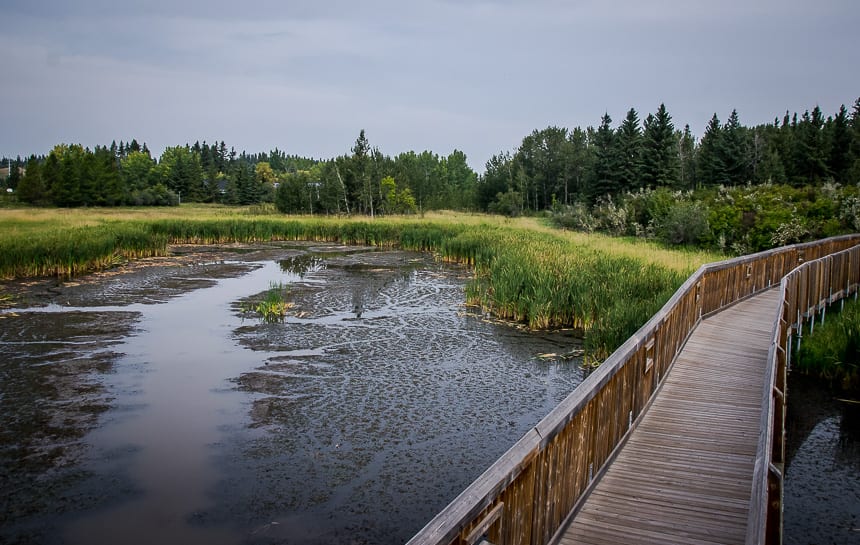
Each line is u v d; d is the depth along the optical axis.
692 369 7.90
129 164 108.25
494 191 67.62
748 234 24.27
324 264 24.70
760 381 7.41
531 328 13.32
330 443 7.23
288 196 60.25
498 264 17.78
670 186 43.50
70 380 9.41
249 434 7.46
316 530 5.39
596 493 4.55
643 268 15.76
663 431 5.82
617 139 47.53
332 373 9.92
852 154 43.28
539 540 3.56
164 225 33.72
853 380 9.02
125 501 5.86
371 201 52.19
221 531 5.36
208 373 9.84
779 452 5.39
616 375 5.10
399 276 21.20
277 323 13.53
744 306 12.27
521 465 3.12
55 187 61.59
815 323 11.81
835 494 6.03
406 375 9.87
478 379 9.72
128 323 13.36
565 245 22.30
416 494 6.05
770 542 3.19
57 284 18.38
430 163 104.75
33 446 7.05
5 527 5.38
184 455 6.86
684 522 4.11
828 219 23.53
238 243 34.66
